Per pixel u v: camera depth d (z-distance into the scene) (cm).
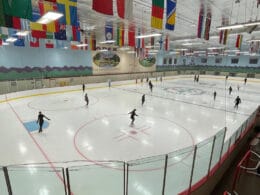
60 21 528
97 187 448
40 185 430
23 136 813
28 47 1791
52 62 1994
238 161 687
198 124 1008
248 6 906
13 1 414
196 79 2950
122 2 552
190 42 2292
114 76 2341
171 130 912
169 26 653
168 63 3531
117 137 815
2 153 664
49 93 1734
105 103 1457
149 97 1711
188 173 471
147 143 762
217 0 832
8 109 1255
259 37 1883
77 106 1354
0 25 411
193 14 1073
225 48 2783
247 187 545
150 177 477
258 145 783
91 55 2331
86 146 727
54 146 721
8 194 352
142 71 3062
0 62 1638
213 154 510
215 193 524
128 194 427
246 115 1191
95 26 1452
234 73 3152
